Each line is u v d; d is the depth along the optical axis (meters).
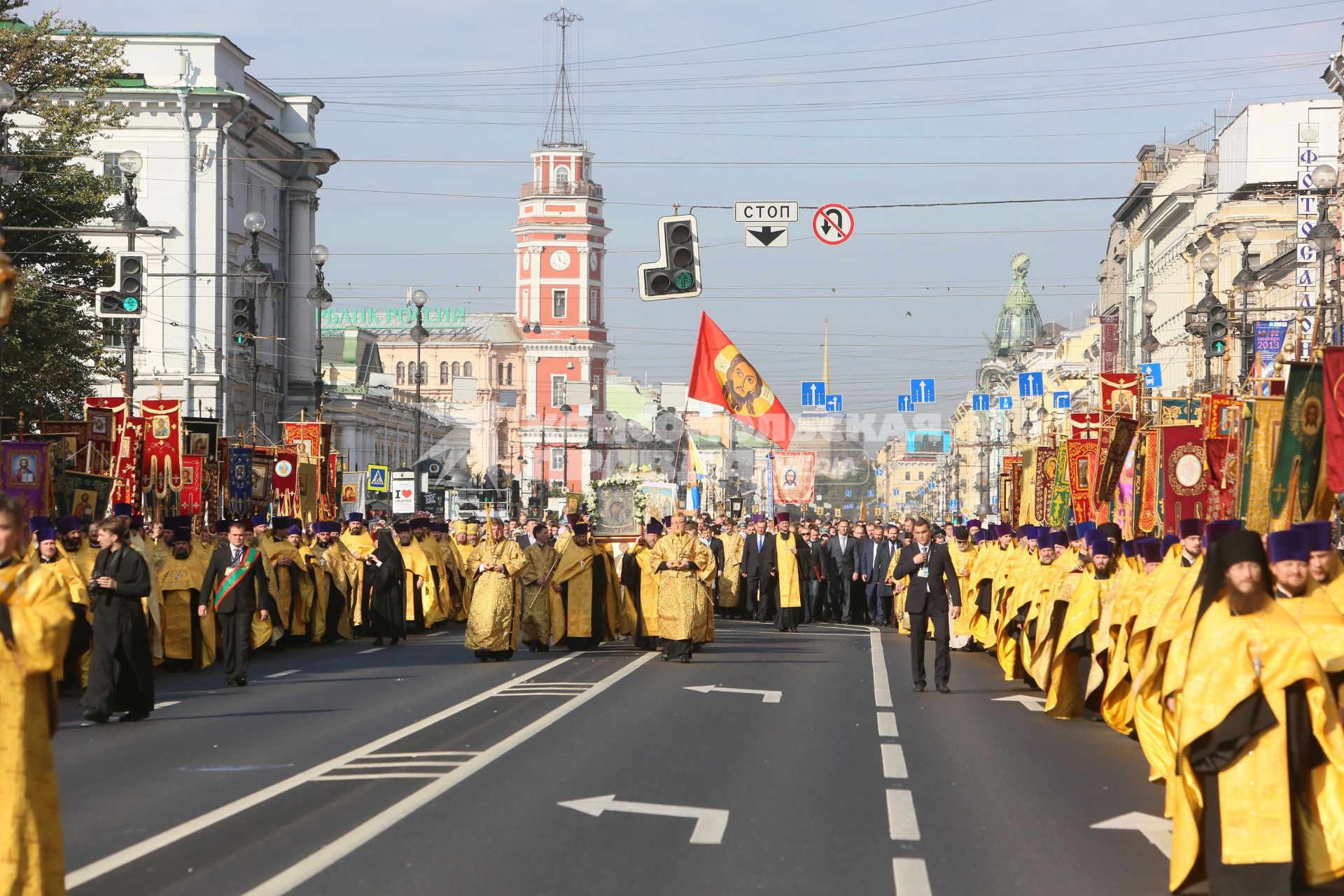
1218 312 35.72
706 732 16.00
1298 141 65.56
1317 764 8.77
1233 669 8.70
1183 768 8.84
